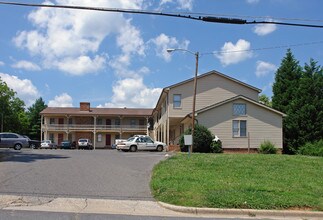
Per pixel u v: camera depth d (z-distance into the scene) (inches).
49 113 2534.5
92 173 618.2
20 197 442.3
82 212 386.6
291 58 1878.7
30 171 622.2
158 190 472.1
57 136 2571.4
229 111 1379.2
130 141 1434.5
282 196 436.5
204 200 414.9
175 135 1895.9
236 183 502.3
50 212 382.9
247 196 426.6
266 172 617.6
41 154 1051.9
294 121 1587.1
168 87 1581.0
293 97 1738.4
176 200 419.5
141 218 367.6
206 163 705.0
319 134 1562.5
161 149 1465.3
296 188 489.1
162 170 617.3
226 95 1616.6
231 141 1370.6
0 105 2694.4
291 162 767.7
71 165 718.5
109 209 403.5
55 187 500.7
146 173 627.5
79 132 2586.1
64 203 423.2
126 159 879.7
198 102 1599.4
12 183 518.9
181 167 650.2
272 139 1385.3
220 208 397.7
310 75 1694.1
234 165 687.7
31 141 1806.1
